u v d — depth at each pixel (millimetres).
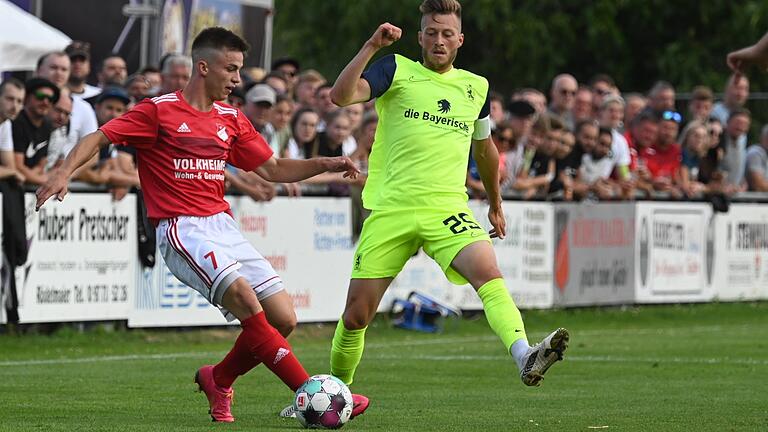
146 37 60844
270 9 66750
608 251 59438
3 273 42094
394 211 26234
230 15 64750
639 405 29000
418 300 51594
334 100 25547
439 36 26391
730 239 64188
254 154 26125
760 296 65750
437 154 26266
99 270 44469
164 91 45219
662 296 61469
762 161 66562
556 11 105625
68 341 43156
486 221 54250
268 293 25469
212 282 24750
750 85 102500
